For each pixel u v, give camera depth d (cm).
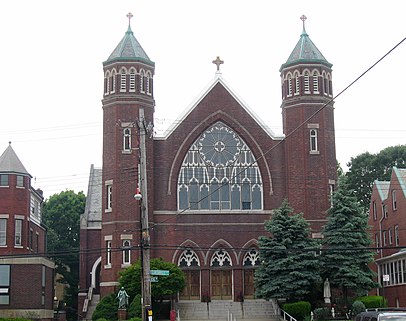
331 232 5609
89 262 7256
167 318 5825
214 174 6369
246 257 6250
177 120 6381
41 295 5469
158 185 6262
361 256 5509
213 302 6047
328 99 6425
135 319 4991
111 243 6069
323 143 6325
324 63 6444
